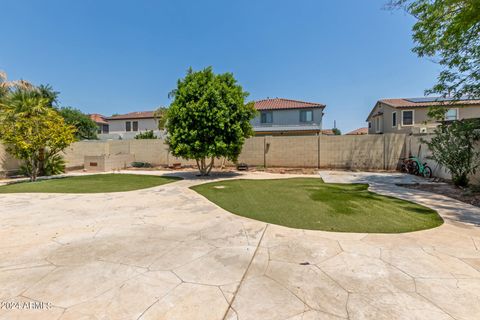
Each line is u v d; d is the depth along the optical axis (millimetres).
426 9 7203
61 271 2711
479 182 7668
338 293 2264
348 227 4164
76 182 9773
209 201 6301
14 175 11734
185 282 2467
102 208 5641
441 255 3059
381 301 2137
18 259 3020
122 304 2113
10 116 10625
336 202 6023
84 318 1932
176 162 16469
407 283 2426
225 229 4133
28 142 9820
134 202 6242
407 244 3414
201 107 10234
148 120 31500
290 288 2350
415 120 19703
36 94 13531
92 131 30906
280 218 4742
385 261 2908
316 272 2662
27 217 4922
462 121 7668
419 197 6523
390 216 4793
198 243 3529
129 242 3582
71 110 29500
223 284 2426
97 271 2703
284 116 25016
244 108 11484
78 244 3508
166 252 3217
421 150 11539
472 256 3025
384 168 13562
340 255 3086
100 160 14414
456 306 2061
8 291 2324
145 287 2377
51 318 1933
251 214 5051
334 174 12039
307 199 6398
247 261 2941
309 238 3680
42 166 12188
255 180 10250
